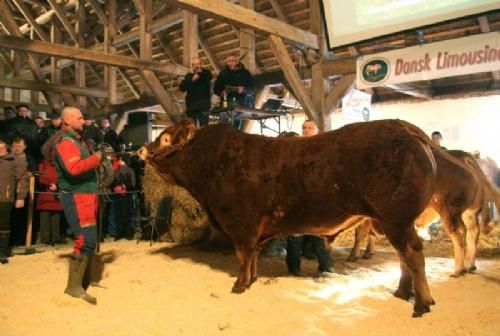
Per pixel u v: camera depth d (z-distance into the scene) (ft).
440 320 11.19
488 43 20.68
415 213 11.51
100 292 13.76
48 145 21.13
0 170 18.44
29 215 20.86
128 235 24.26
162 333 10.68
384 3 23.09
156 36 38.81
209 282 14.79
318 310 12.11
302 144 13.11
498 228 22.52
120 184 23.89
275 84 30.78
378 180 11.60
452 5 21.18
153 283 14.76
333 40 25.02
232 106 23.35
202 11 20.51
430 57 22.17
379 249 21.03
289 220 13.20
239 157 13.71
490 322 11.03
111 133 27.58
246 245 13.69
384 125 12.08
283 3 30.30
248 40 32.01
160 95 31.17
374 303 12.48
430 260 18.26
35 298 13.07
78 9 42.14
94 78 49.16
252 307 12.31
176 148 14.67
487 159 27.25
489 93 31.55
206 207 14.79
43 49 25.72
